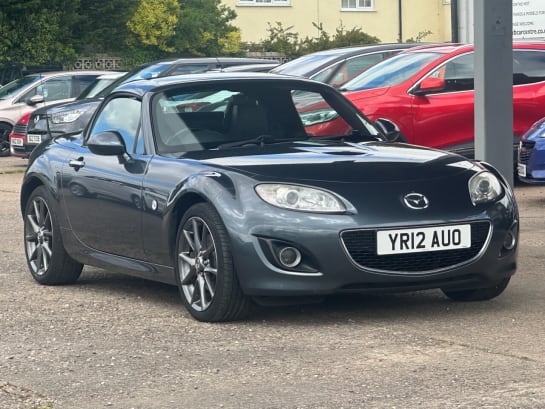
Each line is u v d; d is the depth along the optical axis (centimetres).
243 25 4438
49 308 786
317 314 732
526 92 1482
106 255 818
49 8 3378
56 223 869
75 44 3491
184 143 771
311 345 644
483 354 610
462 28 2325
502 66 958
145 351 644
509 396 525
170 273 748
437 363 593
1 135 2441
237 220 679
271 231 672
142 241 766
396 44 1543
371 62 1514
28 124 1988
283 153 736
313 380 568
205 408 527
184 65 1883
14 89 2478
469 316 714
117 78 2047
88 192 820
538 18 2570
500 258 705
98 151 783
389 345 638
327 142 786
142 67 1931
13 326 726
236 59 1908
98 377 591
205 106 799
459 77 1420
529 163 1266
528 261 916
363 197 679
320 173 695
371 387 550
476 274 699
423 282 682
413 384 553
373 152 743
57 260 870
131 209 770
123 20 3588
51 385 579
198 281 714
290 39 4516
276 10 4491
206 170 714
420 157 732
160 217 739
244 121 793
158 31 3688
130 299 812
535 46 1496
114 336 687
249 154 737
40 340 683
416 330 677
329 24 4588
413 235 675
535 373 567
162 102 800
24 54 3338
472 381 554
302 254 672
